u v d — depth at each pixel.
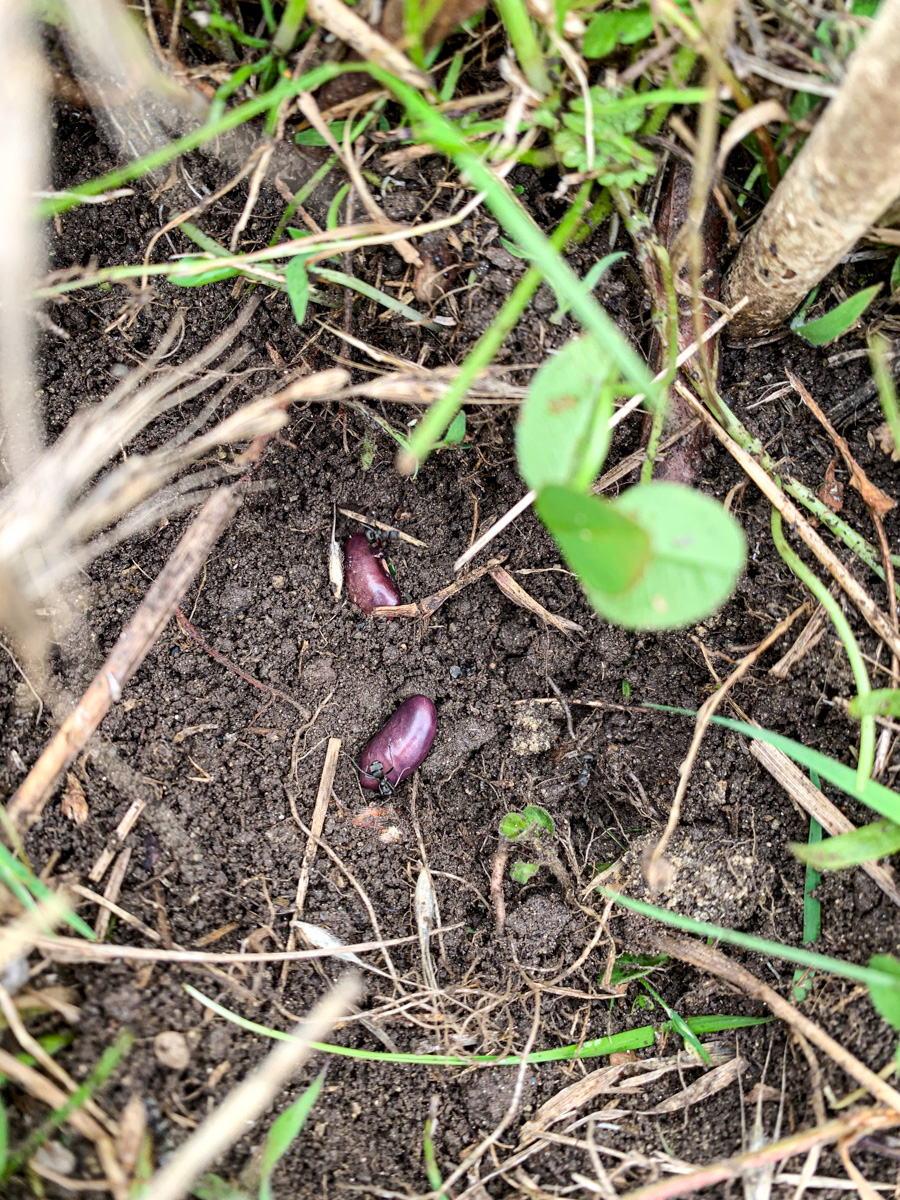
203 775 0.17
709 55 0.13
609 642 0.18
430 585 0.18
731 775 0.17
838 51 0.14
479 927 0.17
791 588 0.17
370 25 0.14
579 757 0.18
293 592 0.18
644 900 0.17
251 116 0.15
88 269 0.16
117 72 0.15
